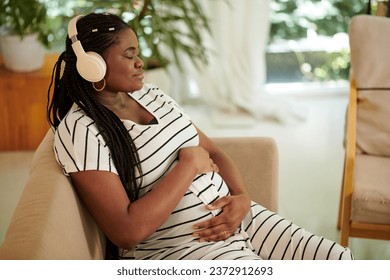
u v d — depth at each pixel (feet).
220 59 10.64
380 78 6.98
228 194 5.07
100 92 4.64
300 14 11.38
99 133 4.35
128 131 4.58
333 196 8.71
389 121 6.95
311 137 10.39
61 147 4.32
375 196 6.11
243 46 10.59
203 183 4.76
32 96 9.48
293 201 8.59
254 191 5.75
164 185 4.43
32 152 9.84
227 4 10.19
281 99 11.14
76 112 4.45
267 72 11.71
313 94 11.78
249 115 11.05
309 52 11.60
